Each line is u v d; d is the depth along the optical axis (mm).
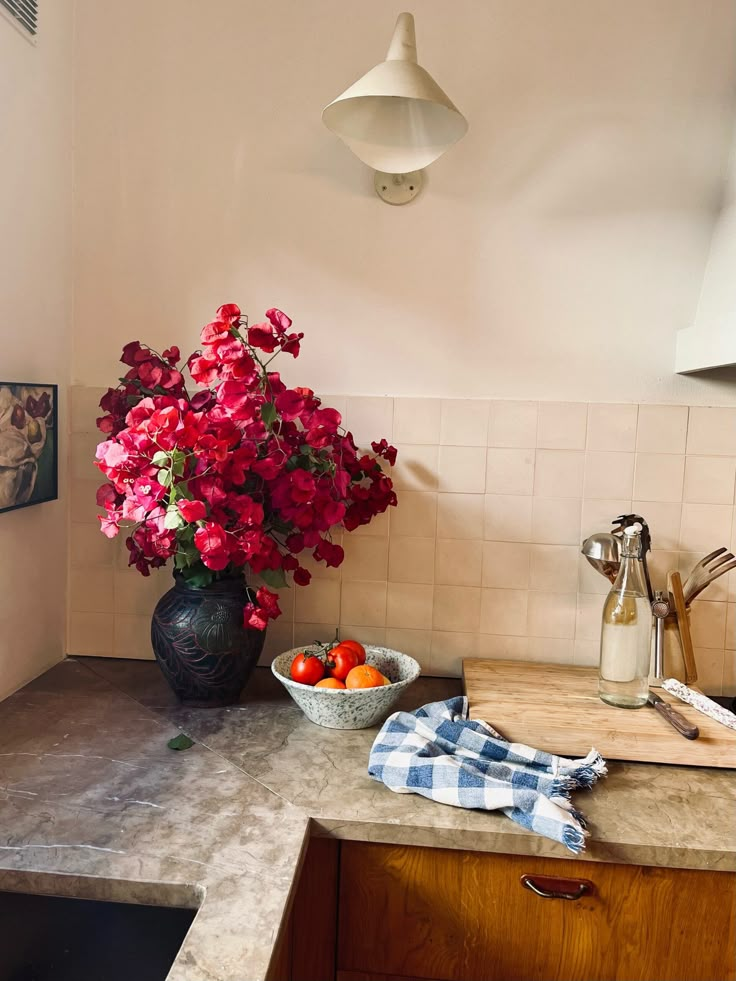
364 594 1789
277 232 1743
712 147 1655
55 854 1080
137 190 1754
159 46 1726
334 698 1438
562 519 1740
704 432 1702
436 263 1725
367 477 1663
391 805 1246
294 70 1711
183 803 1224
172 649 1536
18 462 1546
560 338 1719
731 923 1204
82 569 1833
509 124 1685
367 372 1755
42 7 1595
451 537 1764
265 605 1483
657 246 1688
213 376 1369
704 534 1716
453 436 1744
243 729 1499
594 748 1385
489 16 1665
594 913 1224
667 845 1161
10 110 1494
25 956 1104
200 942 922
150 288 1771
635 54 1652
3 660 1582
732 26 1628
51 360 1701
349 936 1270
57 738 1430
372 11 1687
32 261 1602
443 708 1496
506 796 1203
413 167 1550
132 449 1308
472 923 1245
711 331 1527
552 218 1699
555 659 1767
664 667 1644
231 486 1492
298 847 1117
